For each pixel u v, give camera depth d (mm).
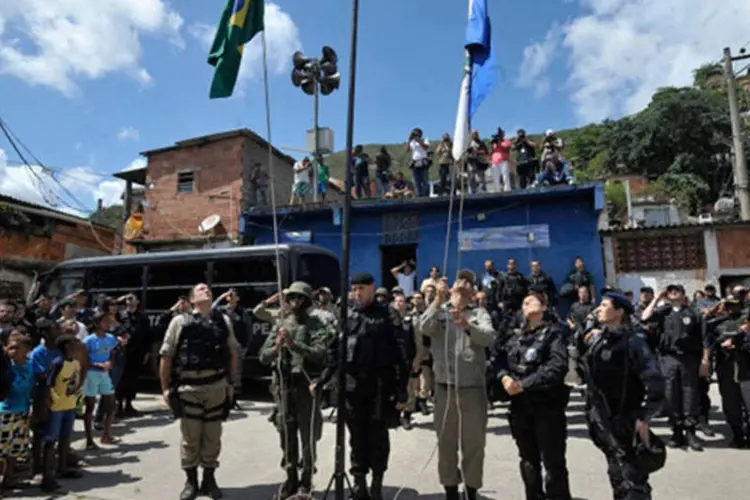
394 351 4516
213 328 4980
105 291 11344
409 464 5824
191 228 21203
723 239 15414
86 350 5859
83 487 5262
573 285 12102
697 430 7285
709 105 35188
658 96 38312
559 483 3975
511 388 4090
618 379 3830
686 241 15719
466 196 13539
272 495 4934
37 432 5355
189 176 21688
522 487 4992
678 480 5145
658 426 7387
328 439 6930
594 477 5250
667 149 35938
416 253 14344
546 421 4016
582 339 4445
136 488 5219
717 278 15250
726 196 31719
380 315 4629
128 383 8758
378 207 14430
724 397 6465
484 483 5113
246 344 9625
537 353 4133
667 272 15703
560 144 14602
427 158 15422
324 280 10602
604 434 3855
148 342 10648
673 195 31219
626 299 3947
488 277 10695
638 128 36844
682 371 6395
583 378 4168
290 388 4766
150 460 6195
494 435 6996
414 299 7883
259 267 10109
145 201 21906
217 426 4945
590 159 42500
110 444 6906
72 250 21500
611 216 27938
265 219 15664
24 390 5215
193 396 4812
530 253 13383
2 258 18656
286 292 4969
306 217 15398
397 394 4488
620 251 16141
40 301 8906
